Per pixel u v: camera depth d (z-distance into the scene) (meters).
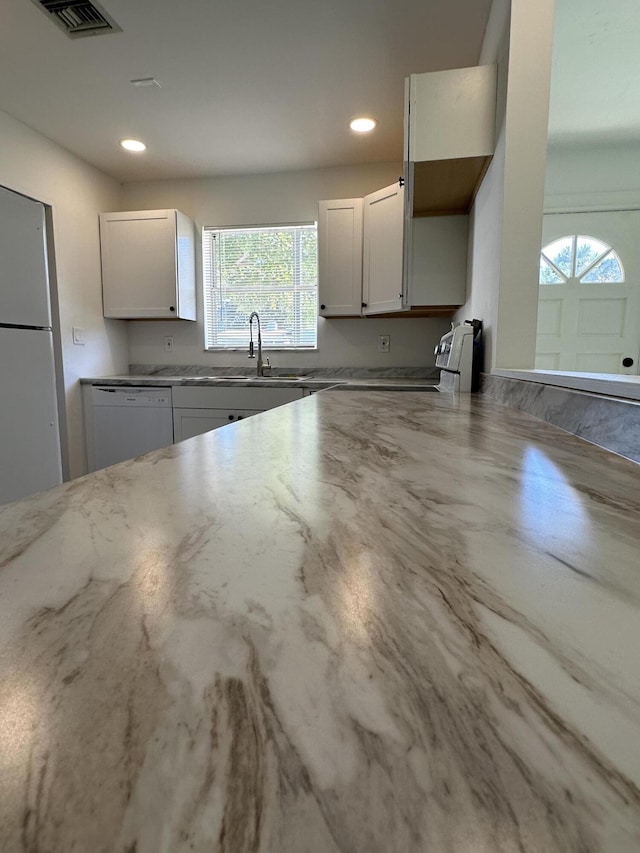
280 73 2.09
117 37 1.84
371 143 2.77
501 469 0.56
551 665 0.21
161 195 3.38
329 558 0.31
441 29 1.82
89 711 0.18
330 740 0.17
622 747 0.16
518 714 0.18
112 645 0.22
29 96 2.26
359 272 2.96
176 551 0.32
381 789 0.15
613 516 0.40
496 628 0.23
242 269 3.39
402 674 0.20
